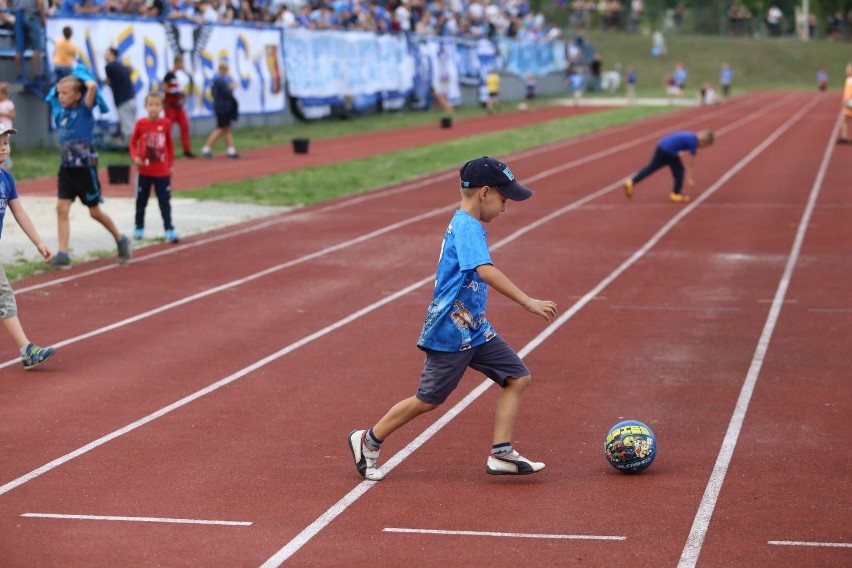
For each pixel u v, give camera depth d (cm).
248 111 5450
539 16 10600
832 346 1569
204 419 1249
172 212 2925
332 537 898
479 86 8588
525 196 993
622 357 1523
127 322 1744
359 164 4203
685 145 3156
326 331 1688
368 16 6881
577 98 8631
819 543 875
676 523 922
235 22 5281
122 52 4372
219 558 855
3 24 4147
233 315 1797
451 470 1073
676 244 2462
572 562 841
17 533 909
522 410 1278
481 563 841
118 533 909
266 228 2716
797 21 14262
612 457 1044
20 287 1998
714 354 1534
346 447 1149
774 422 1223
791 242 2467
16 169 3619
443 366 1012
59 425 1227
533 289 1998
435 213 2984
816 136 5478
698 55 12875
